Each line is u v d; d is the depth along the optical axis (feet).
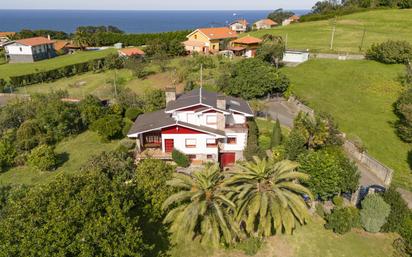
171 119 127.75
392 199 91.09
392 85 198.18
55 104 159.74
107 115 160.15
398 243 85.20
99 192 72.79
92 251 60.75
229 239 75.46
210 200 77.15
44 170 127.65
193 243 85.56
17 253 59.67
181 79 230.07
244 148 130.62
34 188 79.25
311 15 431.02
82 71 288.51
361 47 276.41
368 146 140.26
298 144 120.37
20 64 327.47
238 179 78.38
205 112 127.24
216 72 233.76
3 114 164.96
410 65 209.46
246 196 77.61
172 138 126.11
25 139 146.61
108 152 130.21
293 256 81.87
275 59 241.35
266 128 153.48
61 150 144.46
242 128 131.23
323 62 244.42
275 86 189.78
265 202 74.90
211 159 128.67
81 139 154.92
